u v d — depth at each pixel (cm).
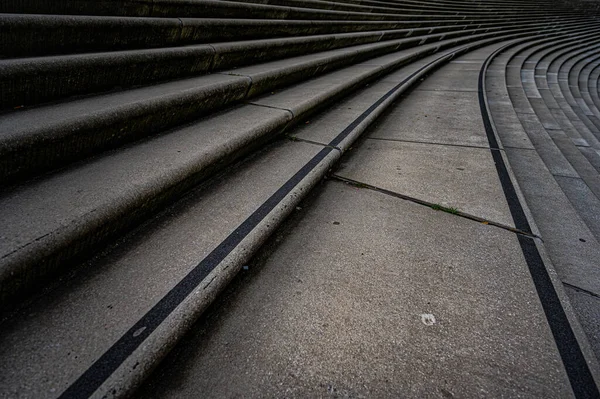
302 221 220
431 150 327
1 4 264
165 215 197
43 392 105
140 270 155
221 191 224
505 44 1305
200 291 144
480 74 697
